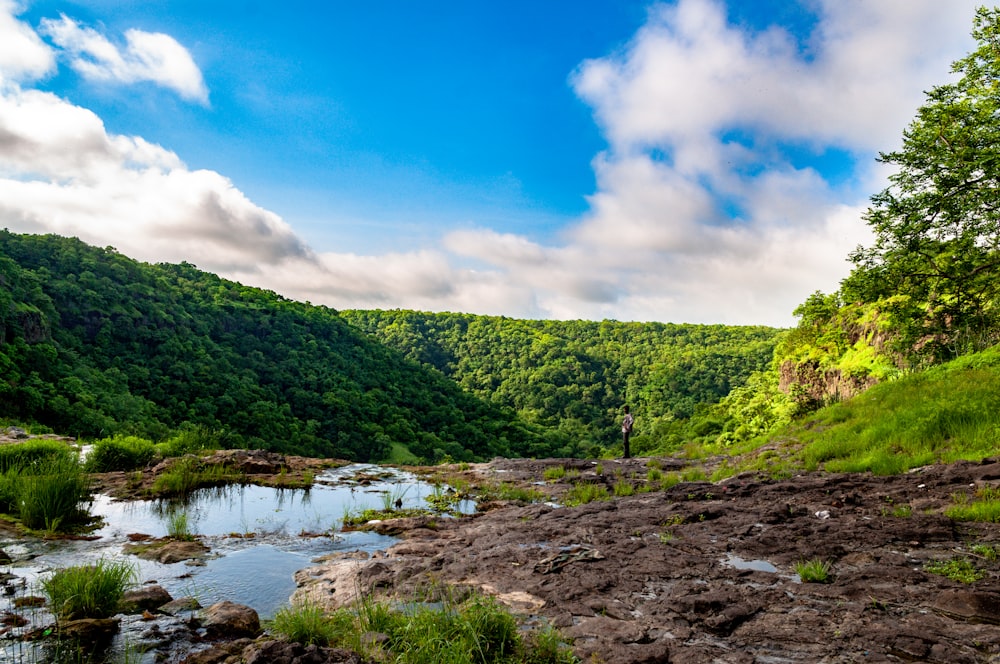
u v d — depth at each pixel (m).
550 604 4.52
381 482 11.80
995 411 10.40
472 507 9.54
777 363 46.41
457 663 3.34
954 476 7.65
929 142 15.09
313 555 6.39
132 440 12.34
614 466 14.57
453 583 5.07
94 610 4.33
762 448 15.04
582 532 6.66
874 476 8.76
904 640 3.55
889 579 4.58
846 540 5.70
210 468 10.75
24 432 16.97
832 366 34.03
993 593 4.12
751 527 6.40
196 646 3.89
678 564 5.35
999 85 14.56
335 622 4.24
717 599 4.38
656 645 3.69
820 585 4.62
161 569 5.68
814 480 8.68
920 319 17.02
